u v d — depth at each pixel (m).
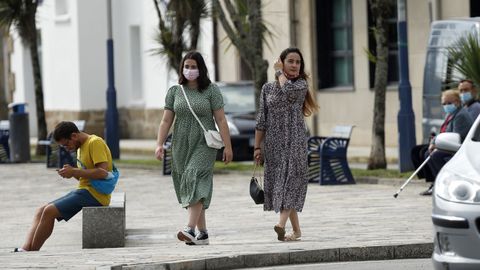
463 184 16.17
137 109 62.44
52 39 65.06
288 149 22.05
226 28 40.78
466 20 35.69
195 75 21.89
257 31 40.56
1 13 49.66
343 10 50.19
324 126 51.12
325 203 29.53
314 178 35.44
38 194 35.53
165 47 45.12
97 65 63.22
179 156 21.97
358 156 44.31
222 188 35.03
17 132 49.06
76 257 20.45
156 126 60.97
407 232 23.02
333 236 22.78
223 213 28.38
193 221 21.91
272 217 27.20
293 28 51.81
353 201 29.75
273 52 52.69
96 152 22.77
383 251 20.86
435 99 36.69
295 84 22.00
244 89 45.59
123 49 63.22
